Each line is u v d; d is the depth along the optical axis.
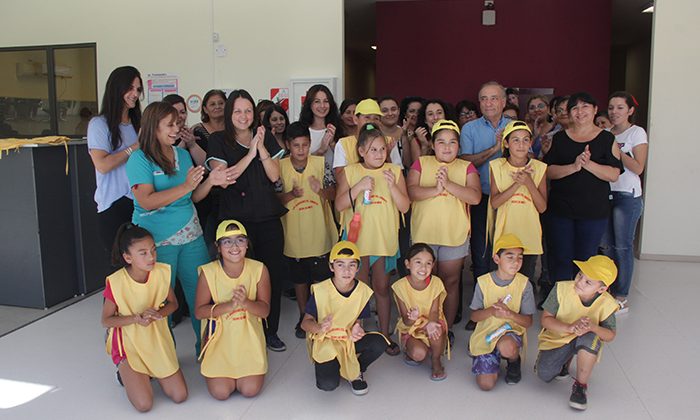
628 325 3.71
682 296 4.29
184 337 3.58
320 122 3.89
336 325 2.83
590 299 2.72
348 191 3.21
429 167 3.37
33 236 4.03
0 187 4.03
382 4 7.47
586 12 7.05
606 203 3.69
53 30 6.35
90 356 3.30
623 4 7.71
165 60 6.12
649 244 5.39
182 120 3.84
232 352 2.80
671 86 5.20
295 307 4.17
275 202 3.24
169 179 2.92
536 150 4.75
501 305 2.87
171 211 2.94
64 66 6.41
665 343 3.42
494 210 3.60
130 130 3.17
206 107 3.98
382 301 3.38
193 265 3.10
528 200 3.44
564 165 3.66
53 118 6.55
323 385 2.79
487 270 3.85
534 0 7.12
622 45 12.23
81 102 6.44
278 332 3.67
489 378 2.84
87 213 4.39
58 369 3.13
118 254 2.73
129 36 6.17
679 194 5.29
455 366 3.15
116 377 3.03
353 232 3.17
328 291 2.84
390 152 3.68
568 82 7.18
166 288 2.79
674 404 2.72
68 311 4.06
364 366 2.95
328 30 5.77
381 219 3.21
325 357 2.77
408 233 4.08
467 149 3.86
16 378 3.02
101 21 6.21
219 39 5.99
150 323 2.72
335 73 5.80
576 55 7.12
